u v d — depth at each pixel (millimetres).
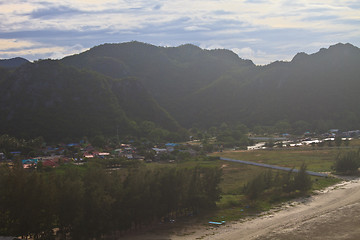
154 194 77250
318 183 116438
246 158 177250
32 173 67625
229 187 114250
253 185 95625
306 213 87000
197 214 86125
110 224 69688
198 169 102062
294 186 102812
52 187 67062
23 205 63562
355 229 75875
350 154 132625
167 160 179500
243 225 79000
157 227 77812
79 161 171250
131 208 73938
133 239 70688
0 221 62969
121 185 75500
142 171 81875
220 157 180875
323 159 164000
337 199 98375
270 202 96188
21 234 64188
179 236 72500
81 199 67625
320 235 73250
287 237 72188
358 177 125750
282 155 181625
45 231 67125
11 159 179250
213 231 75312
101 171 76000
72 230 67125
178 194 81062
